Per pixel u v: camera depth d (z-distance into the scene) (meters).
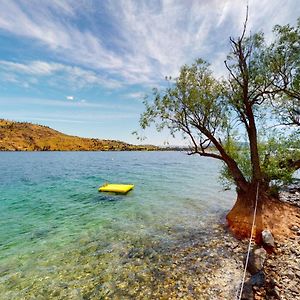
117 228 15.88
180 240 13.45
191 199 24.02
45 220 18.05
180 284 8.99
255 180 15.01
